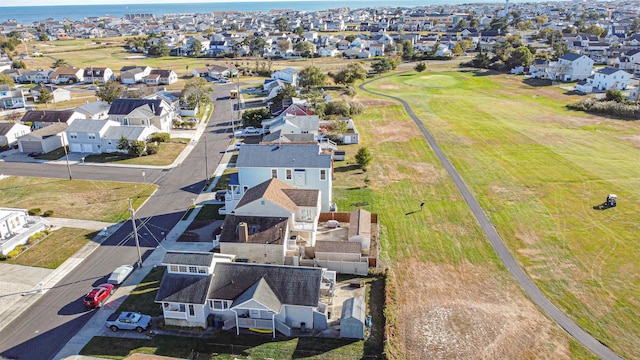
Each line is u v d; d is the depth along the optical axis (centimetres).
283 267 3850
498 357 3416
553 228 5344
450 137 8844
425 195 6272
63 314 3931
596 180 6675
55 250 4925
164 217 5691
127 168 7406
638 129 9200
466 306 3997
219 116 10831
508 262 4681
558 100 11888
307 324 3741
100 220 5622
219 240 4438
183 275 3859
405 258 4744
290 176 5653
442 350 3478
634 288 4244
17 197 6288
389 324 3722
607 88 12700
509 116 10356
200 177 7012
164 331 3738
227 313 3778
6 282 4366
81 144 8194
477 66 17175
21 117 10375
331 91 13225
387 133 9188
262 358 3409
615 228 5322
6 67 16888
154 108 9419
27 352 3500
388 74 16250
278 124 8319
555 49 18262
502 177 6862
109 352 3494
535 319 3838
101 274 4503
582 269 4544
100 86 13775
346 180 6794
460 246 4981
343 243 4600
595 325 3766
